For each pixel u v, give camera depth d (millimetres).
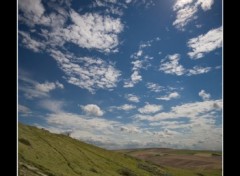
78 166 45688
